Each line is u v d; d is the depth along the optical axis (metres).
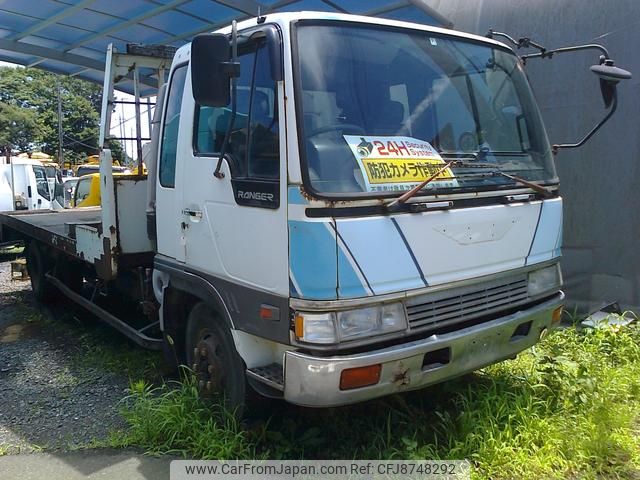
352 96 3.03
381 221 2.84
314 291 2.72
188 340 3.95
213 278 3.40
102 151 4.62
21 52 8.43
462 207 3.18
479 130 3.58
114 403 4.30
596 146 5.71
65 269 6.41
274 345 3.06
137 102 4.94
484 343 3.25
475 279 3.24
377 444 3.42
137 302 5.36
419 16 6.74
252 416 3.46
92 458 3.45
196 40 2.87
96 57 9.07
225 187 3.23
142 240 4.78
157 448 3.51
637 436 3.70
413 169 3.05
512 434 3.53
